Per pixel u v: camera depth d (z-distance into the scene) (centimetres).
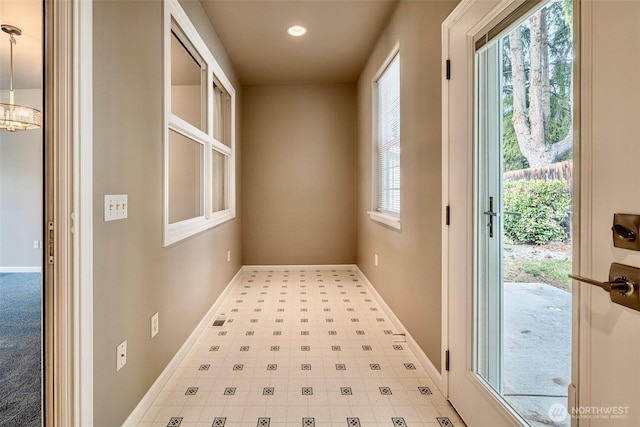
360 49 352
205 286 269
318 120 468
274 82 454
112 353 134
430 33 194
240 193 445
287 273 455
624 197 76
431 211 193
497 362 136
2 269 480
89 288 118
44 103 113
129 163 147
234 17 284
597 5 82
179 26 214
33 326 275
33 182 485
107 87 130
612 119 79
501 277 134
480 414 139
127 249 146
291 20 291
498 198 135
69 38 111
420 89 210
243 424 152
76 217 113
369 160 372
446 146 172
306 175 471
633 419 74
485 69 141
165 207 185
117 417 138
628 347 75
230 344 237
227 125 379
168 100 192
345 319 286
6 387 183
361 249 427
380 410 163
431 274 193
